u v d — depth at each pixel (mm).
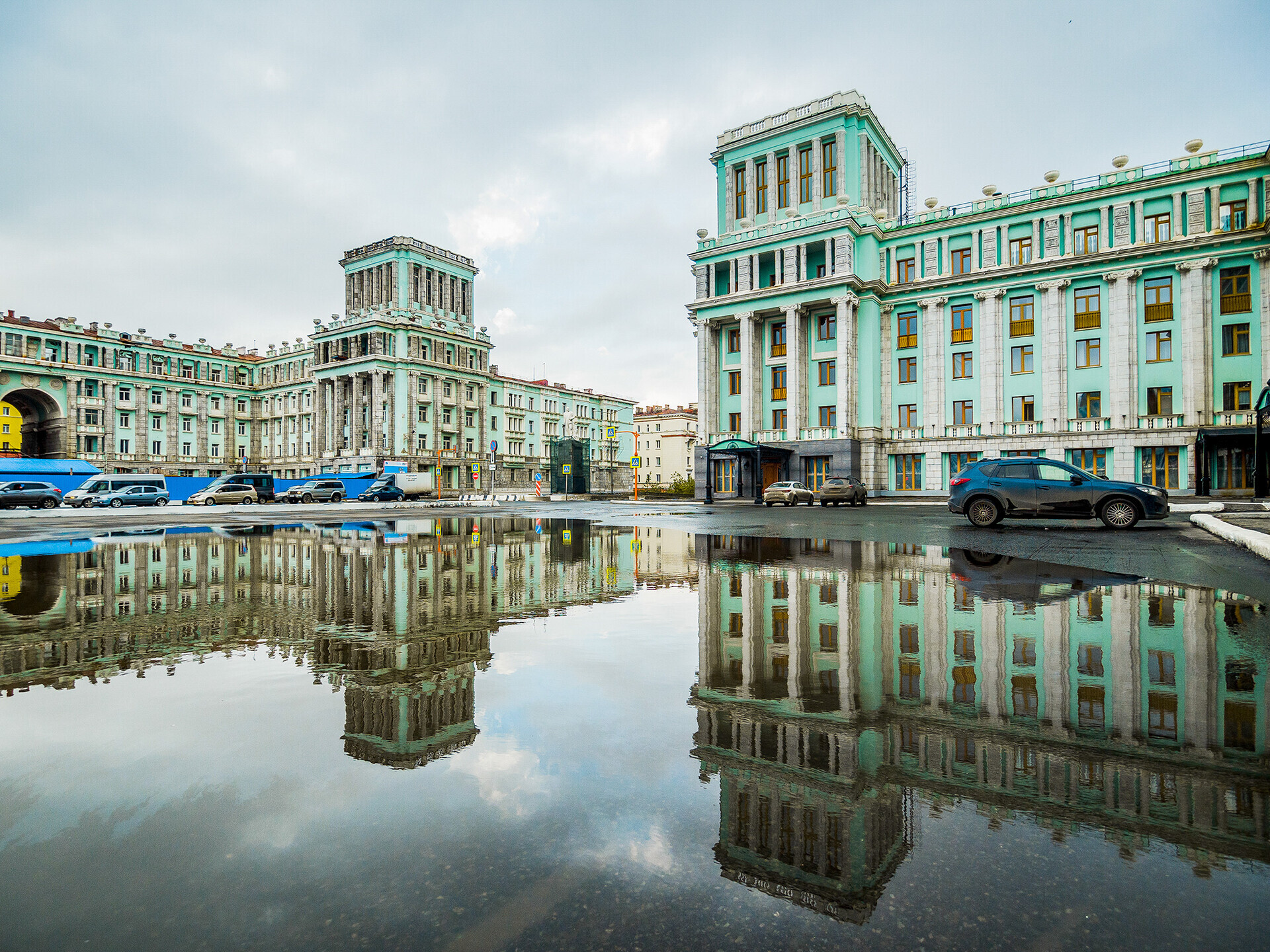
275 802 2223
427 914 1640
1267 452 31406
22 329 65938
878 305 41562
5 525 20172
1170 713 3062
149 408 74938
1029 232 38375
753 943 1526
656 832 2039
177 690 3508
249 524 20781
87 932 1559
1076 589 6406
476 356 78688
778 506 35281
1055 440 36875
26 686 3586
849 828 2053
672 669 3896
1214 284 34094
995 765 2512
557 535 14906
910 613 5406
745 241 43688
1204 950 1470
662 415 105938
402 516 25844
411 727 2961
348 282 75688
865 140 42594
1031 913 1616
